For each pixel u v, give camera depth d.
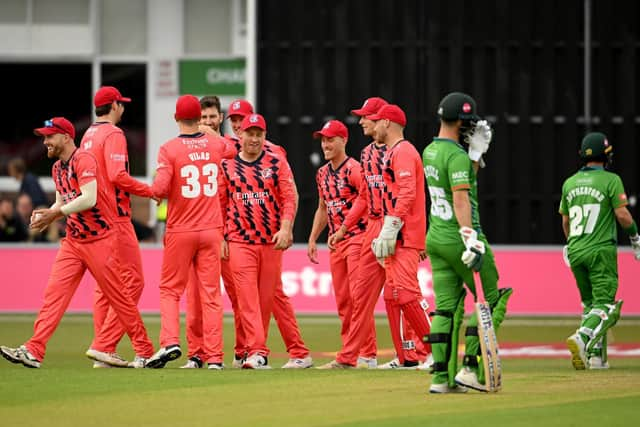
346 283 35.28
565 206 35.16
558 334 46.97
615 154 53.56
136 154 74.25
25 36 74.56
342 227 34.47
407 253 30.84
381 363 37.31
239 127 35.03
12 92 75.56
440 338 25.23
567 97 53.44
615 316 33.59
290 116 53.44
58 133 31.25
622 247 53.59
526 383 27.44
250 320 32.66
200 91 73.62
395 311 33.41
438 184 25.02
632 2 53.22
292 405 23.72
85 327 48.88
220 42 73.62
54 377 28.23
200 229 31.61
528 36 53.25
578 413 22.55
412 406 23.48
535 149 53.62
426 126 53.19
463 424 21.33
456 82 53.16
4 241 62.91
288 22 53.41
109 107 32.09
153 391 25.77
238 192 32.78
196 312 33.72
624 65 53.31
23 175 65.44
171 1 73.69
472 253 24.02
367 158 32.91
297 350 34.22
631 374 30.02
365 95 53.22
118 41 74.38
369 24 53.16
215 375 28.77
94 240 31.38
